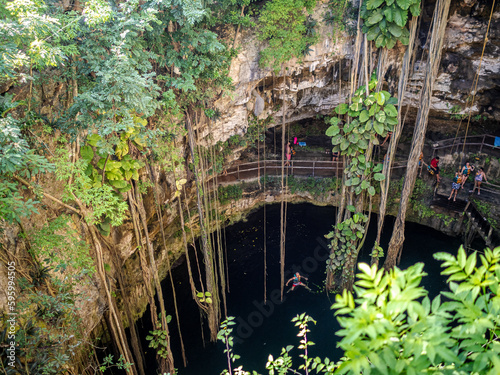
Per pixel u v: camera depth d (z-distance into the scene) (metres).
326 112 16.56
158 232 13.34
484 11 12.15
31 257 6.87
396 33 10.09
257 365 11.13
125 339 9.05
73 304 7.09
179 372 11.05
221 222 16.36
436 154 16.64
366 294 2.06
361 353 2.02
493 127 15.88
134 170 8.98
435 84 14.29
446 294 2.10
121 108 6.48
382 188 11.91
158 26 7.78
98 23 6.06
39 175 6.74
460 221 14.89
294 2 10.95
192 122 11.15
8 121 4.88
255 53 11.89
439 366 2.21
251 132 16.09
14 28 4.71
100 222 7.87
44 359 5.90
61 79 7.13
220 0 9.77
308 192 17.45
